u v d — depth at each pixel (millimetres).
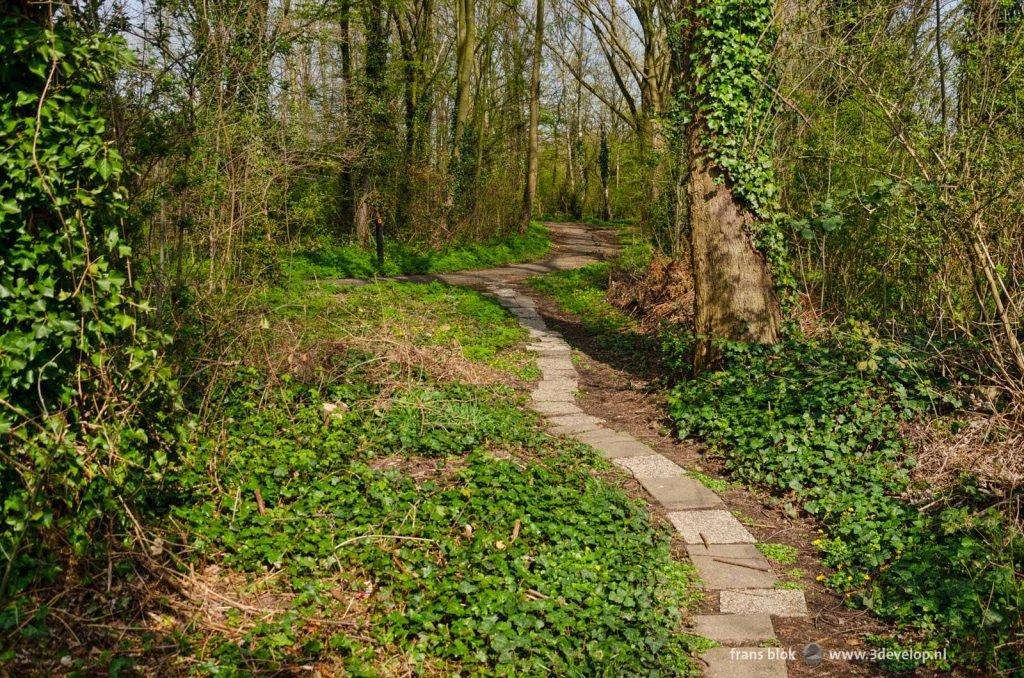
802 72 10750
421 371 9820
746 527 6535
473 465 6988
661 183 16031
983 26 8227
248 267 10445
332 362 9641
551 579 5285
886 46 8727
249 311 8688
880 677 4566
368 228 25391
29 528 4301
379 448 7344
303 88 16344
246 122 9828
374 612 4738
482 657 4402
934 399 7449
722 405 8609
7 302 4340
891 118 8031
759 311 9797
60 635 4086
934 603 4953
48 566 4324
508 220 32875
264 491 6062
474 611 4727
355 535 5531
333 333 10680
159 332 5156
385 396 8805
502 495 6355
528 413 9562
